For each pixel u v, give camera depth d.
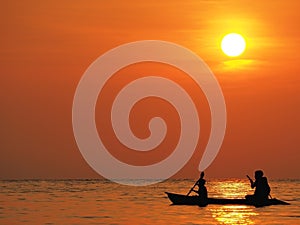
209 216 148.62
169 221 139.75
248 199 172.00
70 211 166.00
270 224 135.00
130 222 138.50
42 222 139.50
